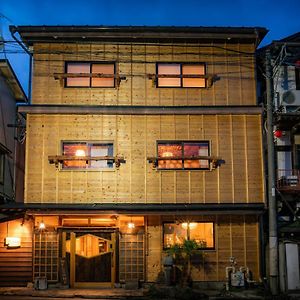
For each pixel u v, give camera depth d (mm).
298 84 22438
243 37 21203
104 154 20797
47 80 21156
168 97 21141
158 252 20453
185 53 21453
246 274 20188
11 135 24266
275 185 20844
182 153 20891
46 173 20531
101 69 21344
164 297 18391
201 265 20312
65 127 20812
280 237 20453
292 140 22172
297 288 19484
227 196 20625
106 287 20344
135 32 20859
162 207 20062
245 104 21250
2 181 22266
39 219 20688
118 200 20453
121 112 20750
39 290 19656
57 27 20641
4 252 20688
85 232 20609
